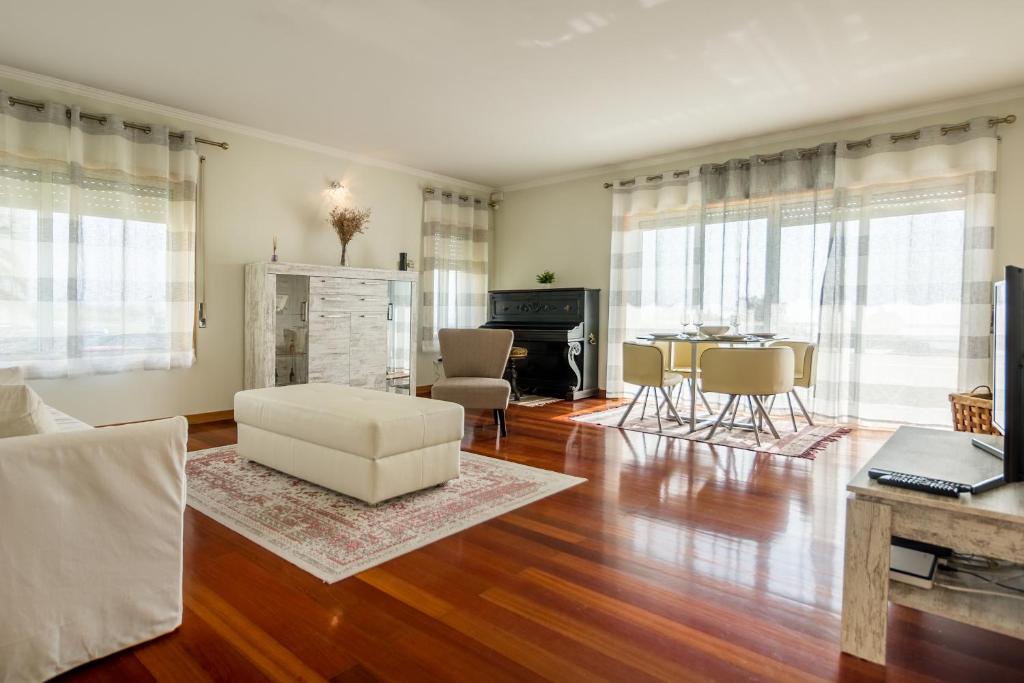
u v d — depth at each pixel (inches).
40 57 141.2
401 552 86.0
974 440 78.2
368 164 231.0
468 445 157.1
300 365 191.9
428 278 252.1
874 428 177.9
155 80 154.7
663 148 215.5
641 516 102.5
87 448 57.2
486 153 223.8
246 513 101.4
